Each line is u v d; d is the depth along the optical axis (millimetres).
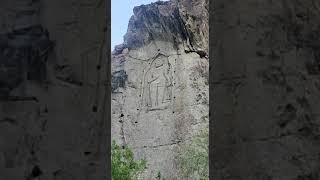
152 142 28344
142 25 29562
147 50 29266
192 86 28375
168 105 28453
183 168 27281
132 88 29094
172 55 28797
